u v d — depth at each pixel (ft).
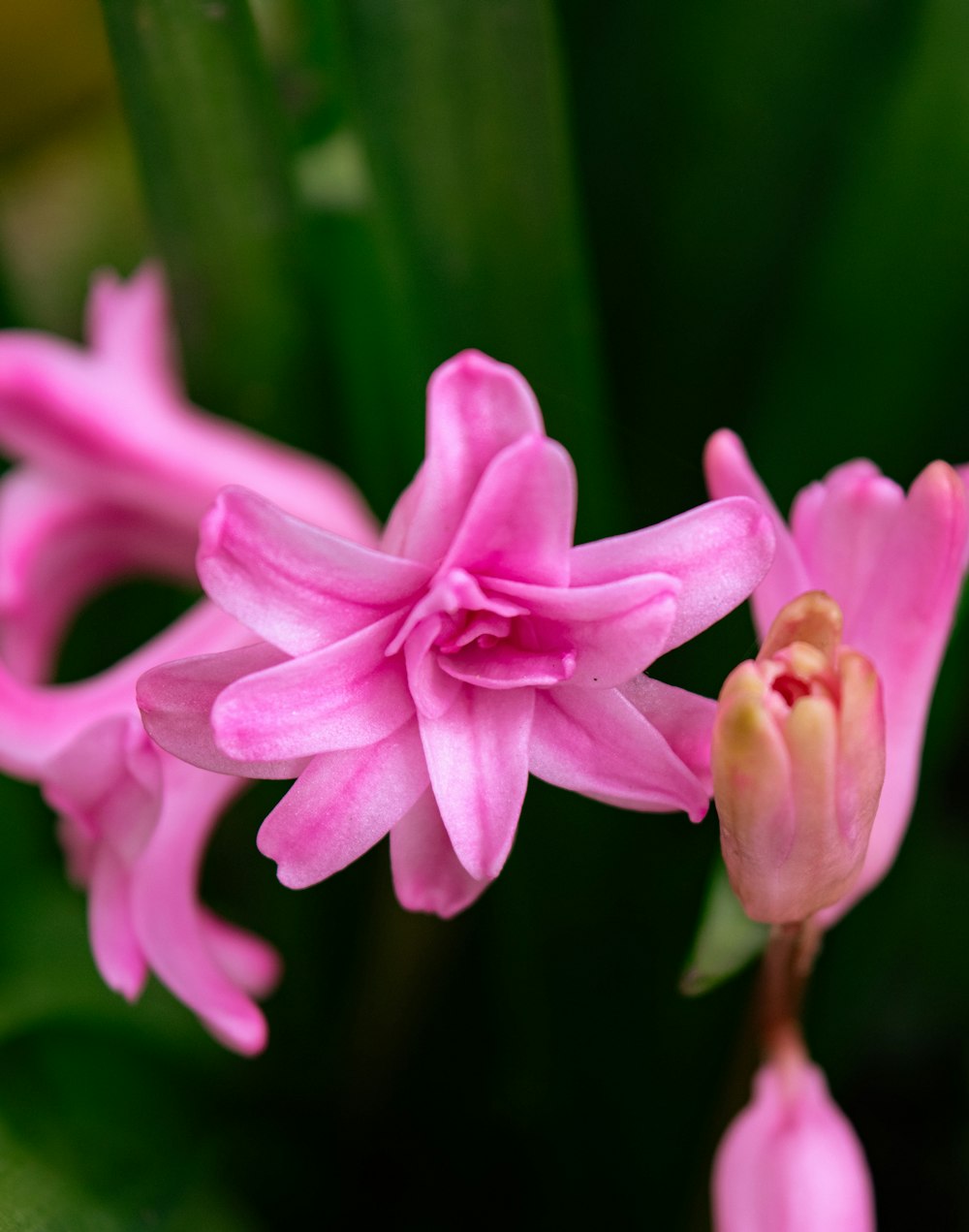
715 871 0.86
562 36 1.08
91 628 1.17
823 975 1.01
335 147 0.98
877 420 1.03
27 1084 0.97
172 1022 1.01
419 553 0.79
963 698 1.04
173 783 0.89
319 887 1.04
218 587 0.78
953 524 0.84
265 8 0.97
